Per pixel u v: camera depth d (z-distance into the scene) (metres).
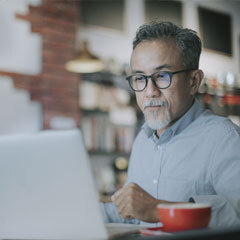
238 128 1.76
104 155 4.38
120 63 4.57
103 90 4.36
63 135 1.08
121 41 4.61
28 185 1.05
